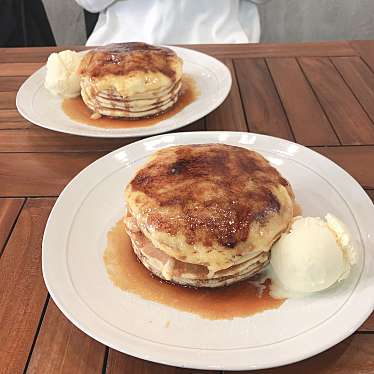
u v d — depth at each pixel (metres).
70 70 0.51
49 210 0.37
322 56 0.60
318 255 0.27
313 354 0.24
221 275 0.29
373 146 0.43
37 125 0.47
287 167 0.38
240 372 0.25
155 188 0.30
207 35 0.86
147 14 0.88
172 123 0.45
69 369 0.26
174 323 0.27
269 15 1.17
